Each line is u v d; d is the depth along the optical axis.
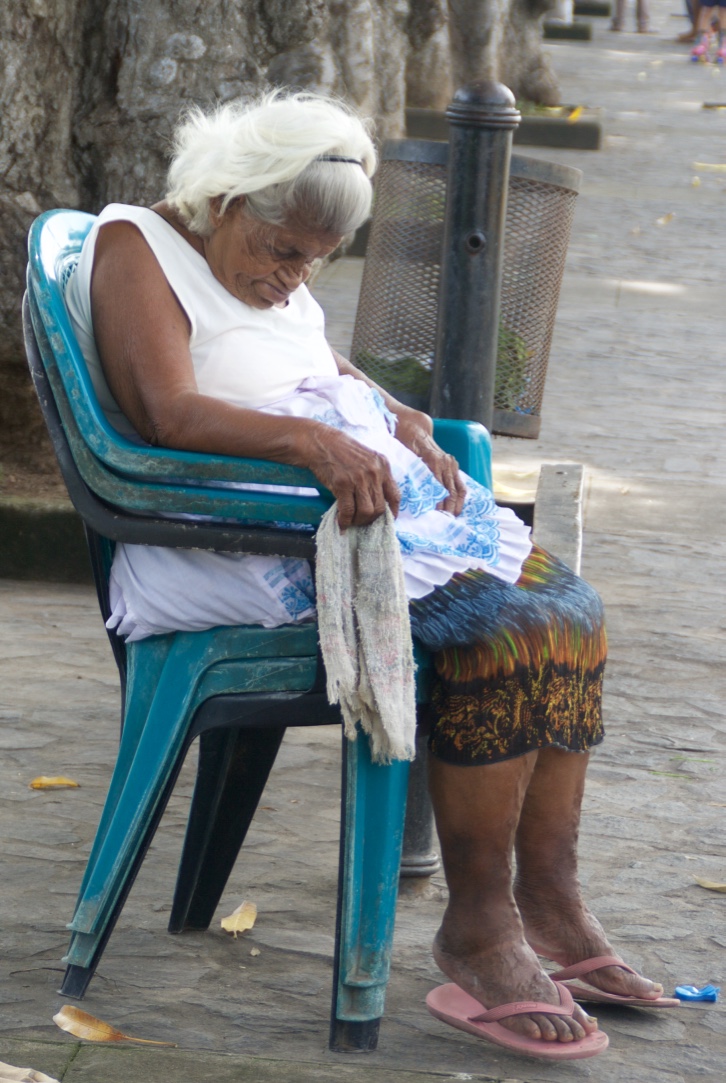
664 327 19.86
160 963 5.55
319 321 5.38
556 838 5.19
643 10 61.94
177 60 10.59
